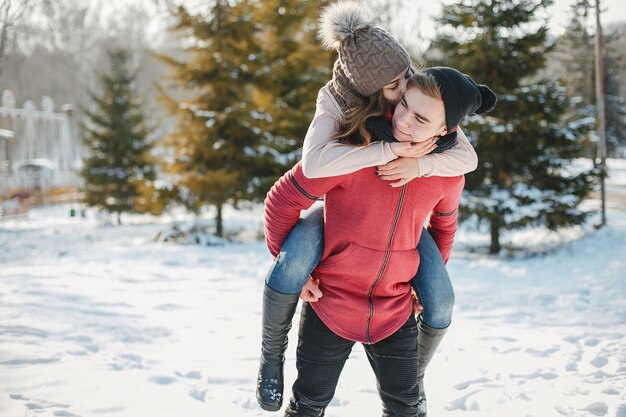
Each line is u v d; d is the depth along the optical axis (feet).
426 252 6.90
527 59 36.50
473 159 6.46
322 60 46.29
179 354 13.92
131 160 68.80
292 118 46.06
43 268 28.76
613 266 27.81
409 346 6.63
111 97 69.31
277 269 6.48
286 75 45.21
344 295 6.48
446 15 36.94
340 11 6.14
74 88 177.06
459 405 11.05
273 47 46.16
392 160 5.93
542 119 36.11
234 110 42.63
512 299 22.63
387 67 5.90
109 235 51.90
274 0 43.78
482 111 6.54
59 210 85.56
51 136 106.32
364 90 5.99
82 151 117.19
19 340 13.73
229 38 43.91
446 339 16.24
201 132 43.57
